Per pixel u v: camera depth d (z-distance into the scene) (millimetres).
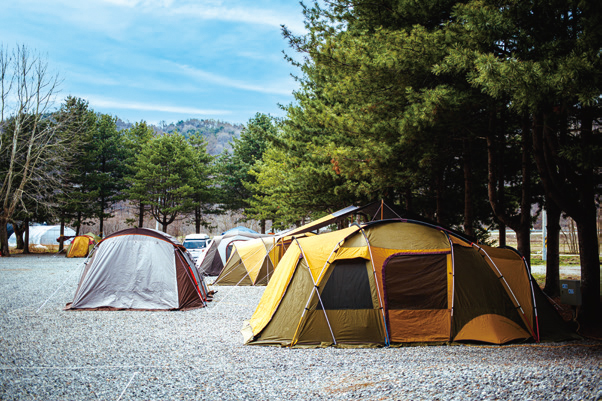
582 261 8508
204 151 46531
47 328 8766
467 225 12055
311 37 10930
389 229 8164
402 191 14586
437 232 8141
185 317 10125
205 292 12820
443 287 7617
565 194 8312
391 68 8625
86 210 36094
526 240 10500
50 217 34750
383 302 7523
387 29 9383
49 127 32500
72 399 4824
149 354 6844
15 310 10828
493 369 5312
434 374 5242
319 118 12516
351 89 9961
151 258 11508
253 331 7988
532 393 4395
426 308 7539
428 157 9305
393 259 7734
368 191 11805
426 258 7746
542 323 7773
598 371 4945
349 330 7457
